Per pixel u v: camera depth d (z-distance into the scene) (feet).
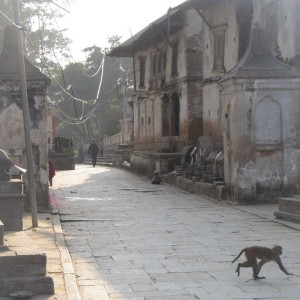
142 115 123.34
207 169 72.43
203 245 35.14
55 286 24.12
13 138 51.62
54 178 100.07
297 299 23.09
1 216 36.86
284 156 57.11
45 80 51.85
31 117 51.96
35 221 41.78
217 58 82.17
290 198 46.14
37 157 51.90
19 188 37.19
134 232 40.50
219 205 57.72
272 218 46.73
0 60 51.98
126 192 73.31
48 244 34.35
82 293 24.12
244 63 57.72
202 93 92.27
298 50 61.41
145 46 116.37
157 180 86.43
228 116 59.31
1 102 51.49
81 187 81.00
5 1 112.27
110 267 29.07
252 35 59.11
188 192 72.49
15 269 22.54
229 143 59.06
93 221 46.39
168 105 105.29
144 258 31.27
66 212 52.03
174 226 43.39
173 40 99.66
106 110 214.48
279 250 26.27
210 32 84.69
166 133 106.83
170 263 29.94
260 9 70.95
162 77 106.93
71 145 136.67
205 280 26.30
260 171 56.85
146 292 24.25
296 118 57.26
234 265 29.37
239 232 40.22
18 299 21.77
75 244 35.76
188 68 92.99
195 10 88.28
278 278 26.58
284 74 56.80
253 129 56.65
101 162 164.66
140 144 124.47
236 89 56.90
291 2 61.82
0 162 37.27
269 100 56.95
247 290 24.49
